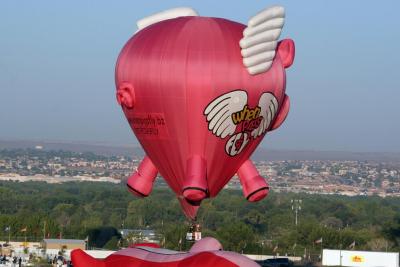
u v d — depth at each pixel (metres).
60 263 129.50
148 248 62.41
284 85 59.41
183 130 58.03
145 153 62.31
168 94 57.34
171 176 60.94
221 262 56.62
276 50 58.78
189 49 57.00
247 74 57.00
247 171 60.75
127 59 59.16
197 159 58.56
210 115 57.25
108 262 62.47
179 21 58.72
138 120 59.81
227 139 58.34
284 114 60.81
